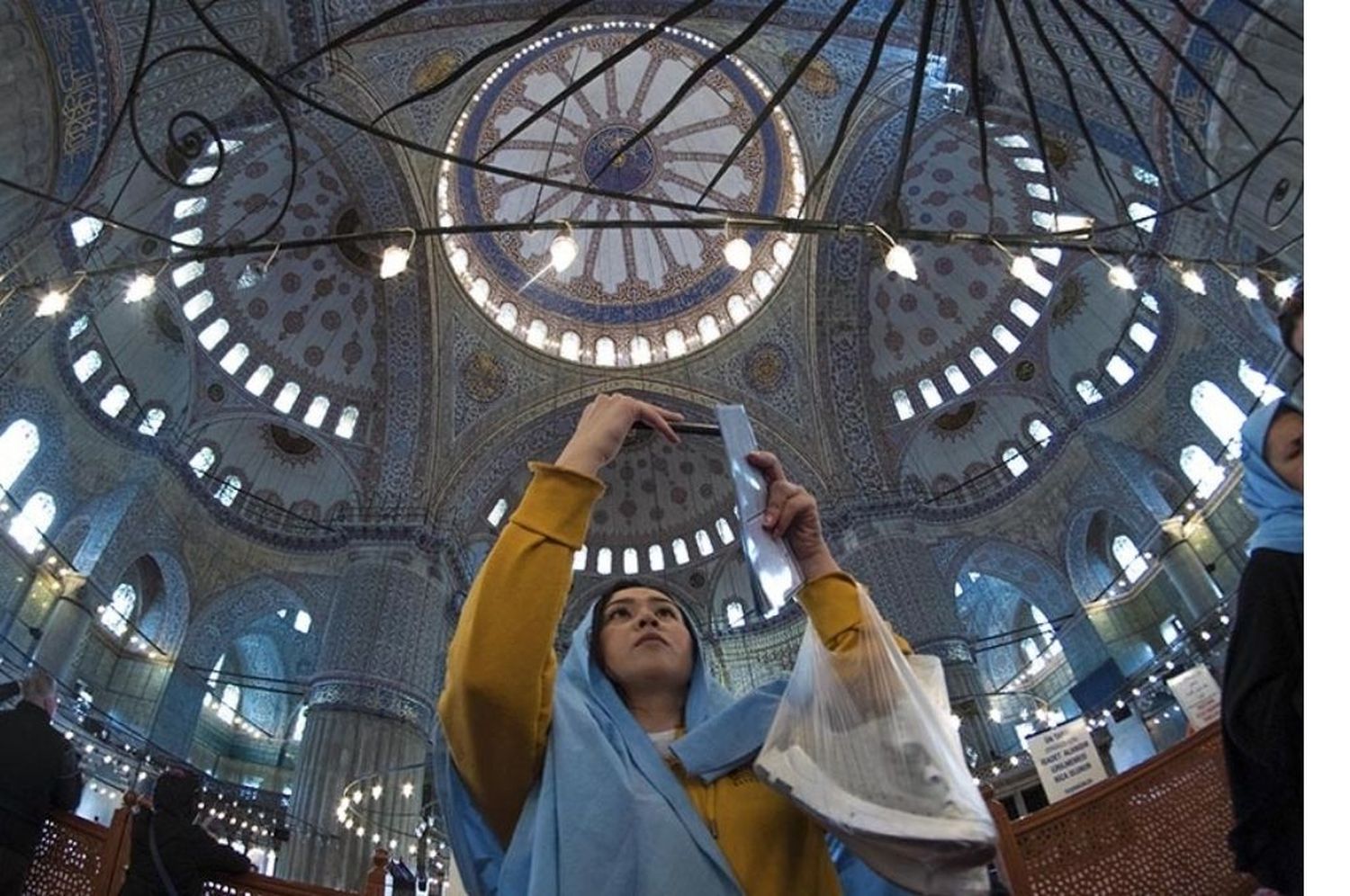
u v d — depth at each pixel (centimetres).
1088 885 402
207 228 1619
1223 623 1564
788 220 509
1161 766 418
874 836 121
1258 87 887
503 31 1541
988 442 2109
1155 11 954
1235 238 1050
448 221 1917
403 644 1662
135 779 1509
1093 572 1925
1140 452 1808
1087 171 1530
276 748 2109
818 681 141
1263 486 194
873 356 2108
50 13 859
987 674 2252
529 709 146
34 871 407
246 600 1842
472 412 2009
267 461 1936
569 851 128
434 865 1505
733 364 2111
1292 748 165
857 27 1357
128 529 1616
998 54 1171
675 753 150
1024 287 1941
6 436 1442
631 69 1994
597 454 167
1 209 871
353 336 1934
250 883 421
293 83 1112
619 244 2211
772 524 157
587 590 2311
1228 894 380
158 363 1703
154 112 1005
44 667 1388
